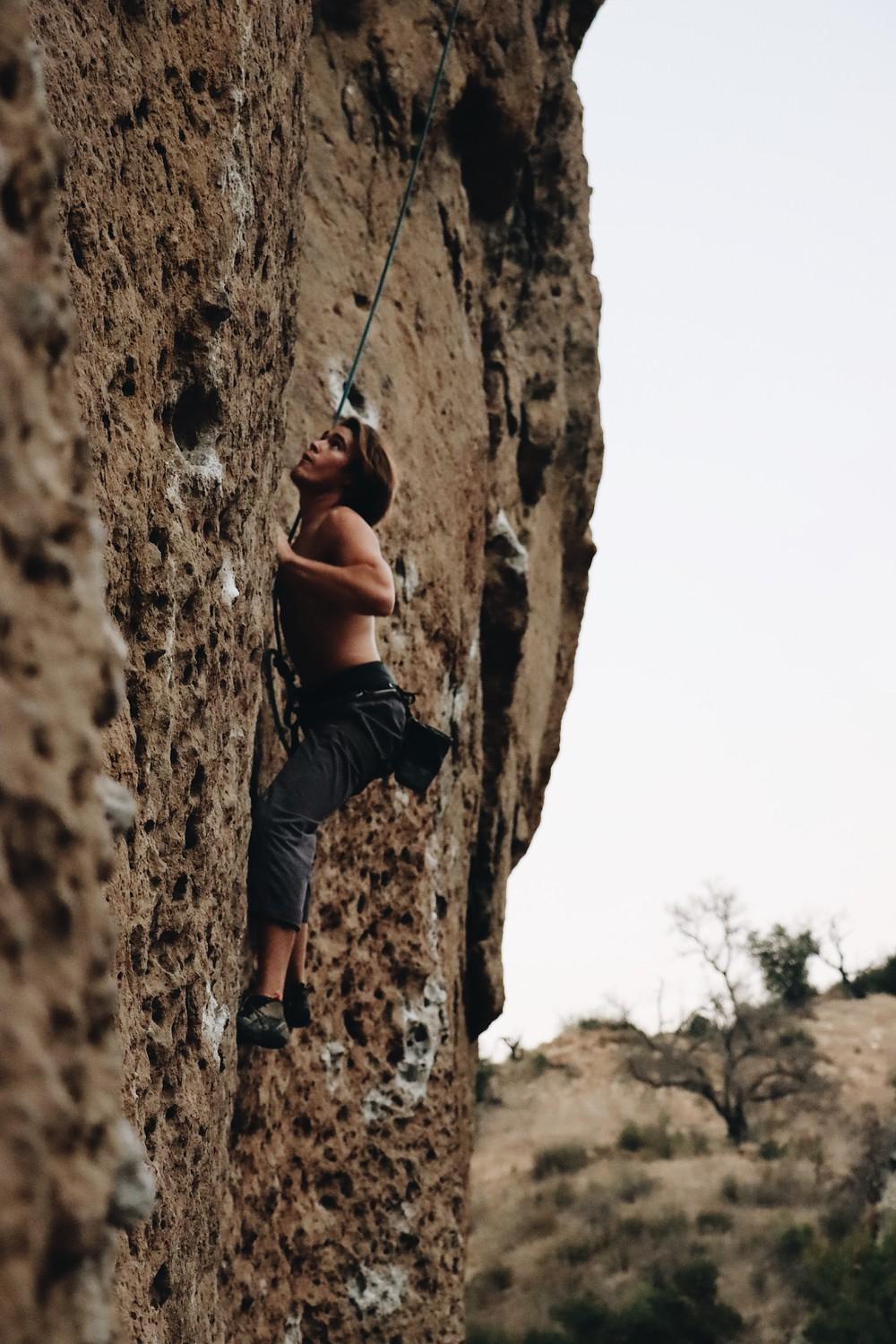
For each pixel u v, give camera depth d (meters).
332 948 5.82
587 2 9.23
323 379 6.07
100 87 2.87
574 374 9.30
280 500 5.57
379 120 6.96
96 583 0.92
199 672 3.47
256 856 4.18
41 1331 0.72
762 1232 26.97
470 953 7.77
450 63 7.34
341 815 5.91
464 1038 7.49
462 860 7.23
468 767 7.30
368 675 4.27
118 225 2.98
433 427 6.90
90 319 2.76
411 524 6.54
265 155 3.89
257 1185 5.30
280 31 4.09
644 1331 22.31
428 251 7.23
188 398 3.47
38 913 0.80
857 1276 21.52
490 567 8.03
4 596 0.81
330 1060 5.79
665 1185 31.41
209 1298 4.14
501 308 8.29
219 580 3.64
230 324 3.55
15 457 0.85
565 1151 34.47
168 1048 3.34
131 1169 0.83
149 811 3.13
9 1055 0.73
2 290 0.87
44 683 0.84
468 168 7.89
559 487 9.31
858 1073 39.66
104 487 2.82
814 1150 33.50
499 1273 27.14
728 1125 36.31
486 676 8.16
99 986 0.82
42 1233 0.73
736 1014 40.53
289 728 5.07
